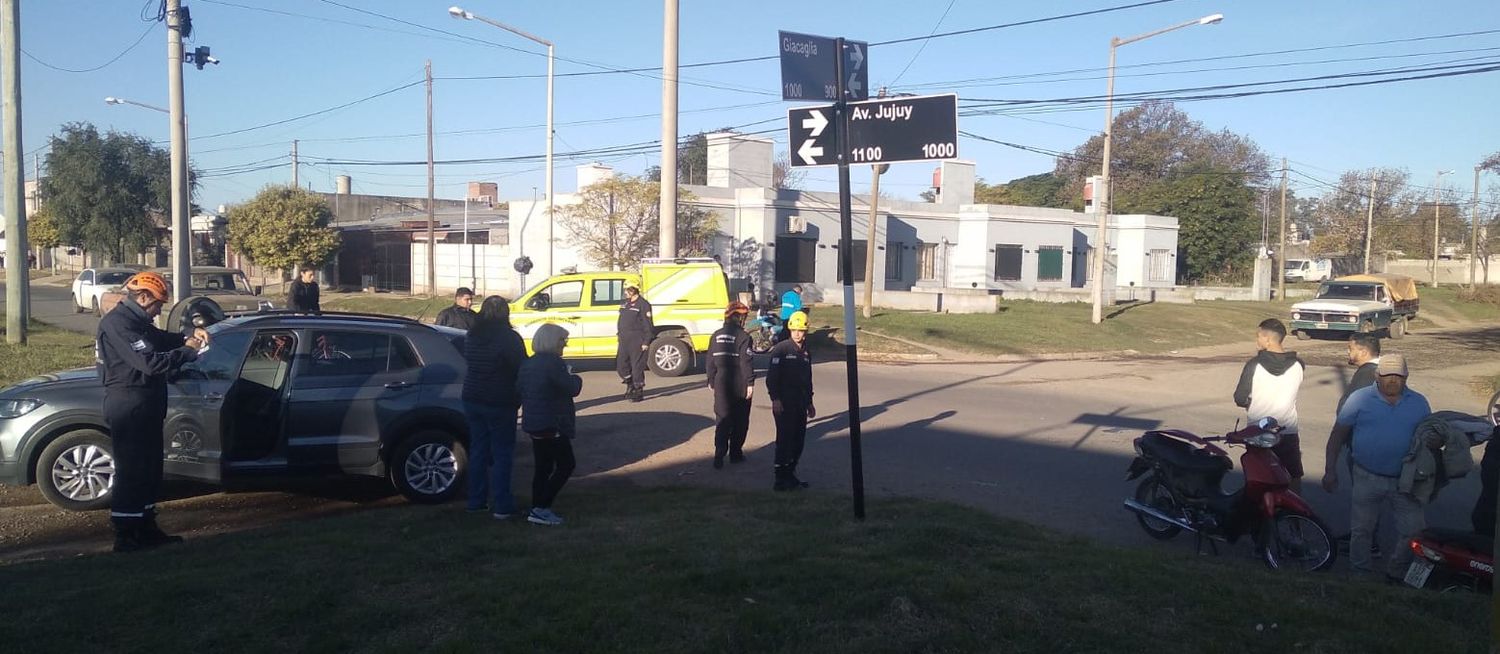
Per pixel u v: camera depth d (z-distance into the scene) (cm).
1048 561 620
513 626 478
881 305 3328
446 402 902
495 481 761
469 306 1349
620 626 479
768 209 3322
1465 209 6519
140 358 660
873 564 590
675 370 1822
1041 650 464
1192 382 1911
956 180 4031
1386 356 700
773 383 934
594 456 1119
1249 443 736
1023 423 1390
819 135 738
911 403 1568
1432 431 677
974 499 938
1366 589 595
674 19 2052
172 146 1897
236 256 5475
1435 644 485
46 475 822
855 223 3600
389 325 910
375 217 6019
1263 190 7012
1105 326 2939
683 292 1834
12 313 1958
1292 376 833
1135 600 539
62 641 455
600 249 2952
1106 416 1474
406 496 891
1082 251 4469
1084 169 7138
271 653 447
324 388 863
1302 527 732
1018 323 2836
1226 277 5731
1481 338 3219
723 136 3522
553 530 714
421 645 455
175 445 826
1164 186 5838
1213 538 773
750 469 1059
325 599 513
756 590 537
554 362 748
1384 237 6694
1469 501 971
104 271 3359
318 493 942
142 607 499
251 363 877
